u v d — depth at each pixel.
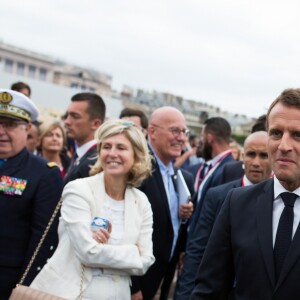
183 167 7.53
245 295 2.03
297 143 1.98
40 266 2.89
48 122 5.43
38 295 2.29
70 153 6.90
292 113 1.98
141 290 3.56
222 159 5.09
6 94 3.00
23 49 66.50
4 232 2.92
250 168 3.37
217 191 3.38
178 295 3.25
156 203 3.57
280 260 1.97
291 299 1.91
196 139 9.93
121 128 2.77
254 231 2.08
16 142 3.04
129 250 2.57
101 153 2.76
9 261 2.90
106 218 2.64
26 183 2.98
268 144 2.07
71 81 68.88
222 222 2.24
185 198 3.82
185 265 3.32
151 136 3.86
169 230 3.67
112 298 2.53
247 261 2.04
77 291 2.47
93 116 4.27
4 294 2.88
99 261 2.48
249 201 2.18
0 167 3.00
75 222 2.53
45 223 2.95
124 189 2.80
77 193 2.60
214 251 2.23
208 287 2.21
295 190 2.05
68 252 2.55
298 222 2.01
